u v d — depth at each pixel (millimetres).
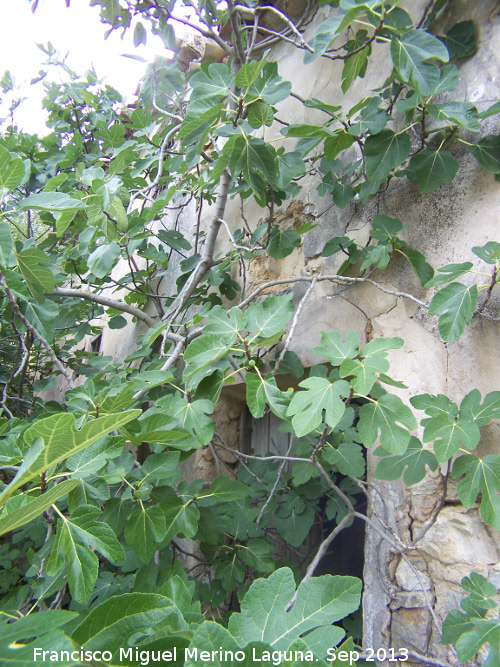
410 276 1859
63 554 1021
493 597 1361
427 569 1542
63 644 482
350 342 1410
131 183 2643
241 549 2082
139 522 1436
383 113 1760
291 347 2303
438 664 1242
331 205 2338
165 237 2992
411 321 1814
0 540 3305
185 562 2777
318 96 2617
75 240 3486
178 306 2514
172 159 2787
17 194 3545
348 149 2312
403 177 1971
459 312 1397
